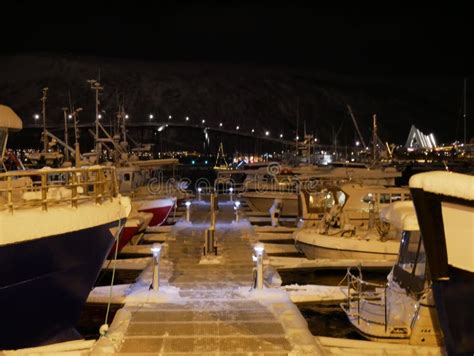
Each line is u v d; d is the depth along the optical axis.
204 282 14.77
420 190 7.82
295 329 10.52
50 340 9.93
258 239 21.88
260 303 12.54
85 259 9.82
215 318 11.34
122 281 18.06
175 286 14.27
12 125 10.62
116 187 11.16
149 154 60.34
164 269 16.36
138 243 23.31
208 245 18.12
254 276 14.20
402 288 11.43
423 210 7.87
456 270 7.82
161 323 10.98
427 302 10.55
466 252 7.61
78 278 9.88
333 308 14.38
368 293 13.48
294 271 18.69
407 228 10.90
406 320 11.04
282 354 9.37
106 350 9.34
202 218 28.88
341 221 21.39
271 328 10.68
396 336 10.82
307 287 15.20
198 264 17.19
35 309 9.34
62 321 10.02
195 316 11.48
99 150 29.81
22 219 8.50
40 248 8.81
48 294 9.41
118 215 10.67
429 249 8.01
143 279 14.96
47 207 9.12
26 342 9.59
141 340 10.01
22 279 8.81
